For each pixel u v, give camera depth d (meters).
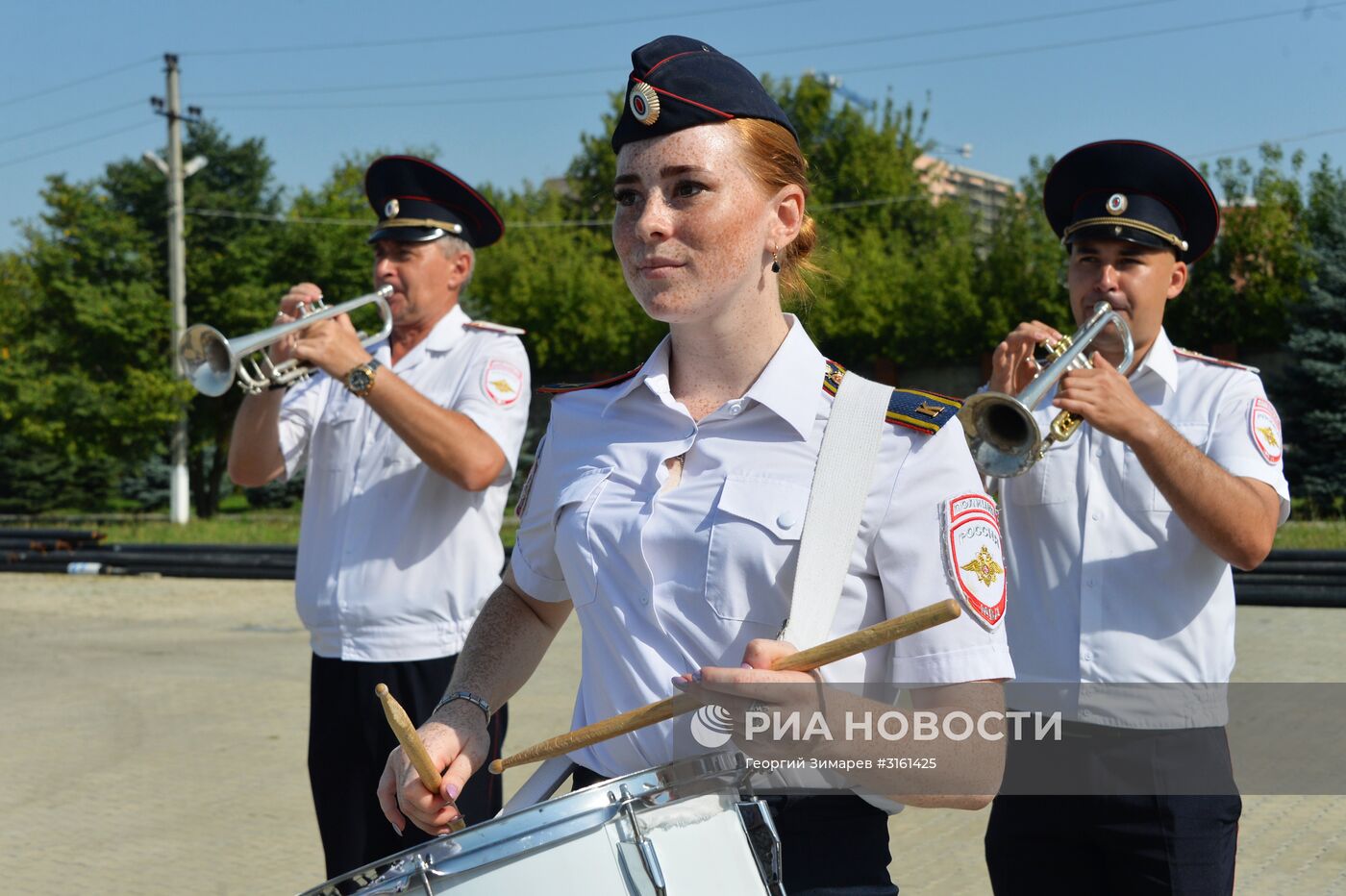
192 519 22.56
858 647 1.59
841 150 32.09
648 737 1.87
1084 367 2.64
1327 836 4.94
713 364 1.94
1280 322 21.59
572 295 26.61
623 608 1.89
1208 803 2.67
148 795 5.88
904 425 1.83
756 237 1.85
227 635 10.22
